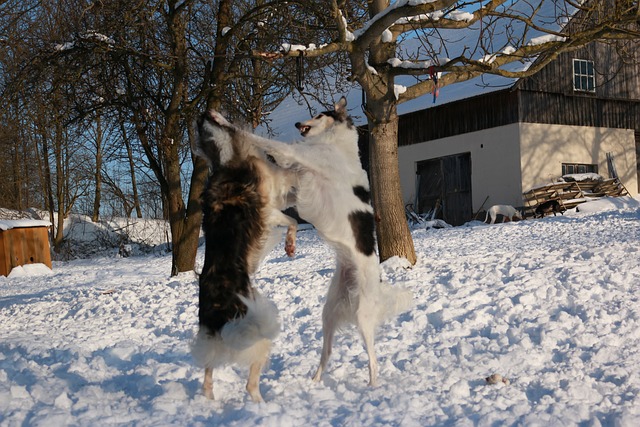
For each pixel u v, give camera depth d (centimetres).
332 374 580
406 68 1105
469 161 2738
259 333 444
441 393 502
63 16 1441
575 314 740
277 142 506
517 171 2538
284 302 953
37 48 1436
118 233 3681
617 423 413
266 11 1272
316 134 561
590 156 2712
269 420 420
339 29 1021
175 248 1571
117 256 3316
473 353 638
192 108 1459
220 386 543
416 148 2944
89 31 1359
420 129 2925
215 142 496
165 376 601
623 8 998
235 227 473
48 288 1781
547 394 491
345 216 527
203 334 459
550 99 2619
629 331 655
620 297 780
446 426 423
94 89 1483
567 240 1524
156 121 1591
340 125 562
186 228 1562
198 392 517
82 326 951
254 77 1356
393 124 1184
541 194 2491
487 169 2652
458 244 1695
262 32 1323
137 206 4050
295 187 517
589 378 527
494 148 2622
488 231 1988
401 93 1159
